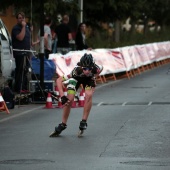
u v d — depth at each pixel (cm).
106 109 3569
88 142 2528
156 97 4188
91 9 7231
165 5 11400
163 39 11162
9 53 4016
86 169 2020
